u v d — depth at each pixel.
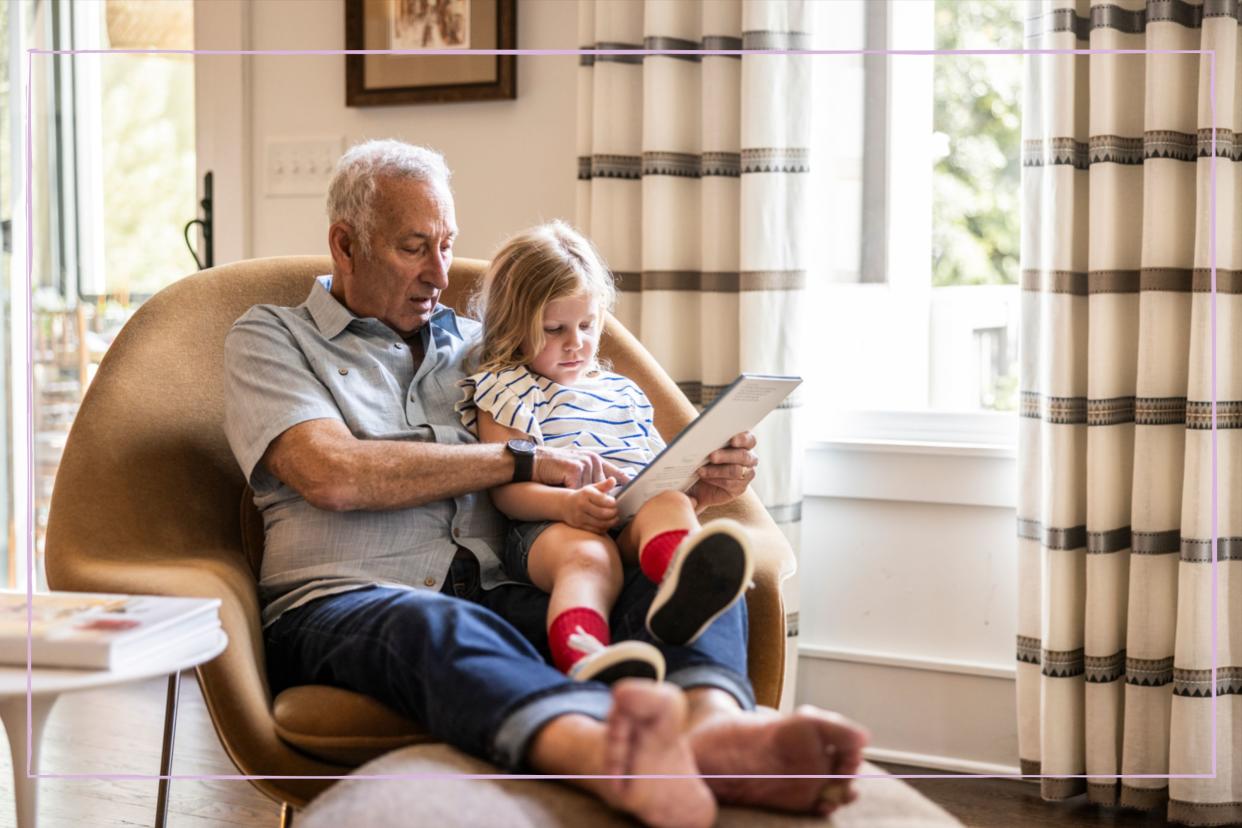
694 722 1.31
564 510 1.70
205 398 1.95
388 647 1.51
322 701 1.54
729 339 2.58
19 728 1.52
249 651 1.58
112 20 3.34
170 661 1.37
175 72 3.29
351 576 1.74
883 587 2.64
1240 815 2.28
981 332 2.67
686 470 1.67
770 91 2.49
